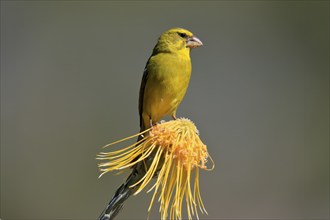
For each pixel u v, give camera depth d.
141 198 13.70
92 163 15.31
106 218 5.77
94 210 14.73
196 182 5.71
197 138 5.81
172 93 8.41
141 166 5.84
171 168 5.71
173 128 5.79
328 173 15.67
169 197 5.61
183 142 5.70
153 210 13.70
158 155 5.69
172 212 5.55
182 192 5.62
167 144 5.73
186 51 8.54
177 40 8.50
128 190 5.82
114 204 5.79
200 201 5.68
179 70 8.41
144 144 5.77
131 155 5.75
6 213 14.81
